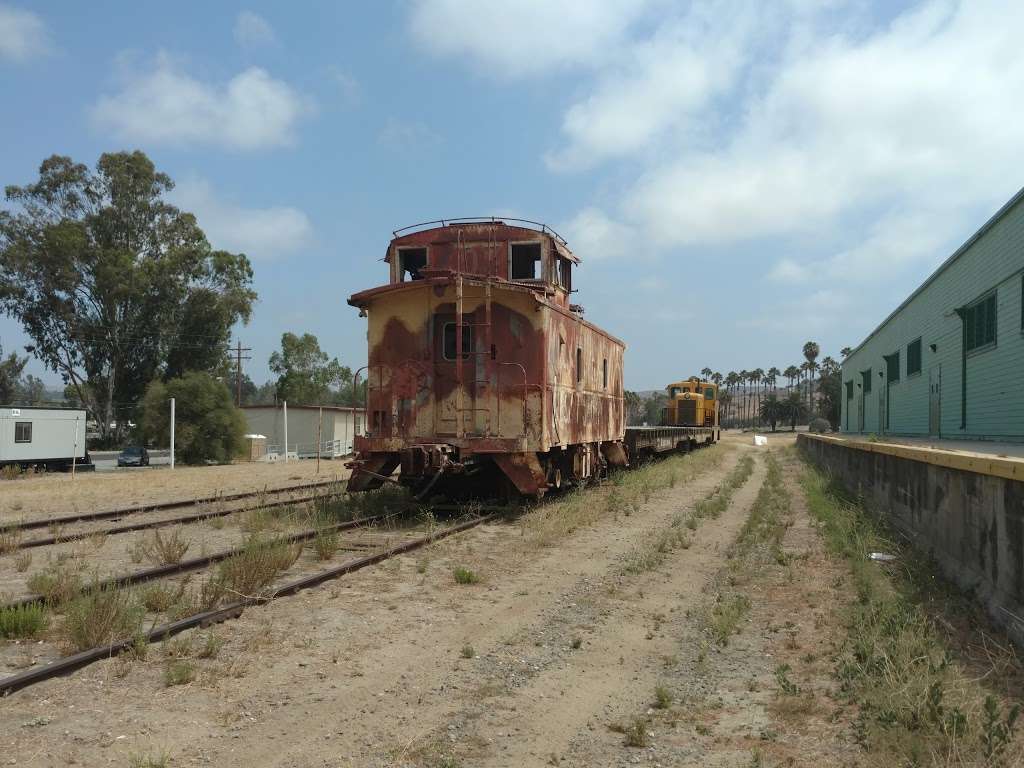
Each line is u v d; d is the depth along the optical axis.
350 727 4.71
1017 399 18.22
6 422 35.78
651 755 4.36
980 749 4.10
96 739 4.44
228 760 4.24
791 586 8.46
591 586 8.58
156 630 6.21
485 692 5.32
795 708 4.95
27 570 9.34
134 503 17.23
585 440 17.02
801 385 151.75
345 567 8.91
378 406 14.07
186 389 49.53
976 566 7.34
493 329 13.74
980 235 20.95
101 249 57.88
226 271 62.91
